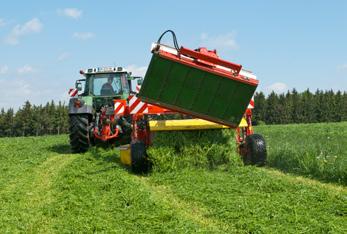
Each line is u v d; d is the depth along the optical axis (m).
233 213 6.62
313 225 6.00
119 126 14.66
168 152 10.17
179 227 6.05
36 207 7.57
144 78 9.81
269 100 77.94
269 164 11.27
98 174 10.40
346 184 8.84
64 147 18.84
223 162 10.59
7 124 70.38
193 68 9.66
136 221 6.43
